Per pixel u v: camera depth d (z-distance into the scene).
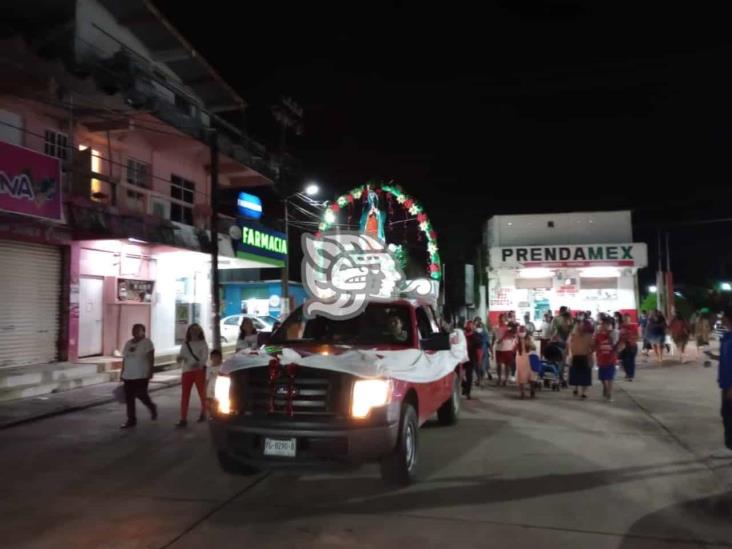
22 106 13.20
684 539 4.65
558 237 29.53
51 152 14.04
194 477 6.37
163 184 17.91
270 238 22.45
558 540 4.62
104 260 15.18
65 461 7.07
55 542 4.62
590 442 7.94
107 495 5.76
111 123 14.77
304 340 7.25
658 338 18.03
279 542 4.59
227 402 5.85
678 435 8.35
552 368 12.88
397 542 4.58
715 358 7.30
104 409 10.63
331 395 5.59
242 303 34.94
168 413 10.27
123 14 16.27
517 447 7.66
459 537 4.67
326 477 6.31
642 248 27.56
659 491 5.85
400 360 6.38
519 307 28.86
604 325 11.95
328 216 21.20
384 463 5.90
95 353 14.95
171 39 17.47
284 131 24.66
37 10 12.86
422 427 8.97
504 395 12.30
